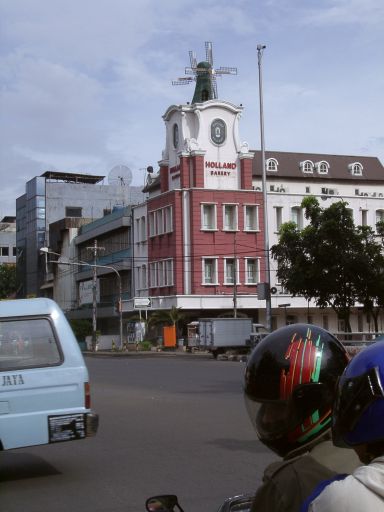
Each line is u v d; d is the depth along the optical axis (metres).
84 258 73.62
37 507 7.32
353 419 1.89
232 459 9.57
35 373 8.48
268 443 2.52
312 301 57.00
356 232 33.44
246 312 56.53
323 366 2.41
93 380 24.97
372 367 1.88
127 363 37.81
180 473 8.78
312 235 32.97
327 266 32.88
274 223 57.34
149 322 55.03
